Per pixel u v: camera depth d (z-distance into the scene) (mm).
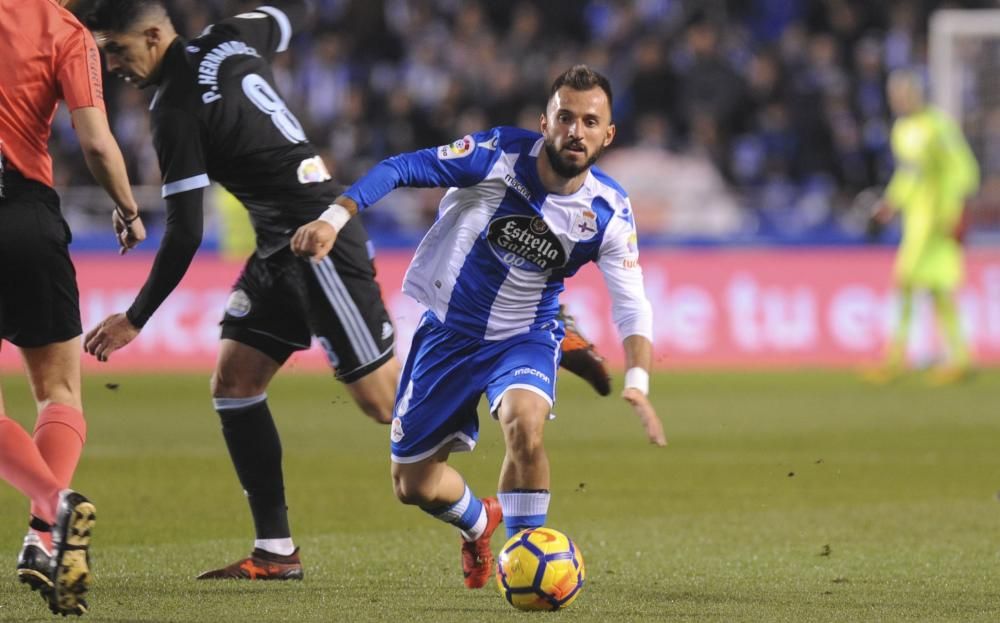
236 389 20578
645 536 24578
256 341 20750
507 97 67438
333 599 18328
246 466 20297
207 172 20438
